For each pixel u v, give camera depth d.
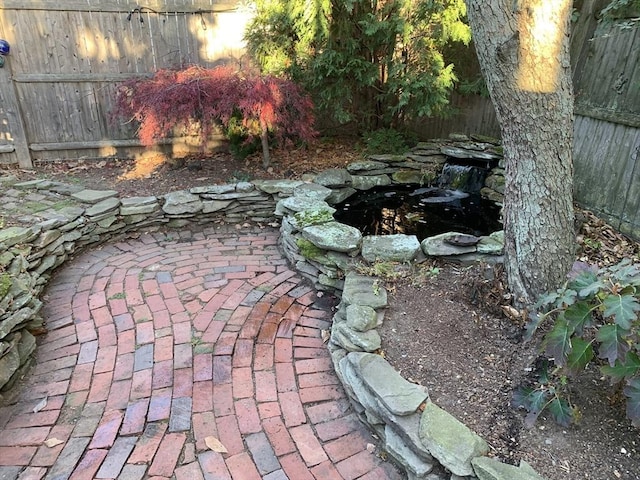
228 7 5.13
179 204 4.13
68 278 3.29
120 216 3.98
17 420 2.04
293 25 4.64
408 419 1.77
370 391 1.93
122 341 2.57
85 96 5.14
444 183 5.07
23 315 2.47
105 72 5.10
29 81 4.90
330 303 2.98
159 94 4.14
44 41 4.81
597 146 3.84
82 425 2.01
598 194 3.83
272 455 1.88
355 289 2.65
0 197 4.05
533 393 1.80
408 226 4.12
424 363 2.10
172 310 2.86
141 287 3.14
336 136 5.97
